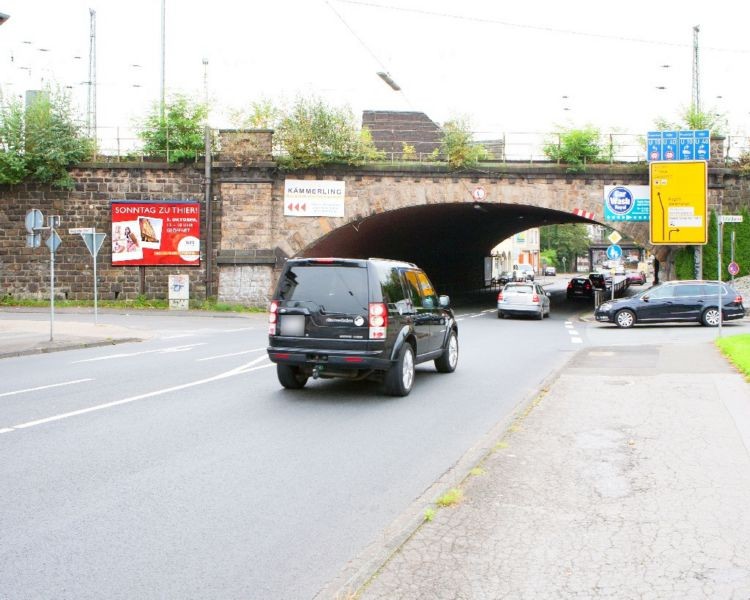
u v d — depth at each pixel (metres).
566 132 34.25
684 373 11.91
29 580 4.18
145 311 32.16
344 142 33.69
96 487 6.05
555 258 136.50
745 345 14.92
